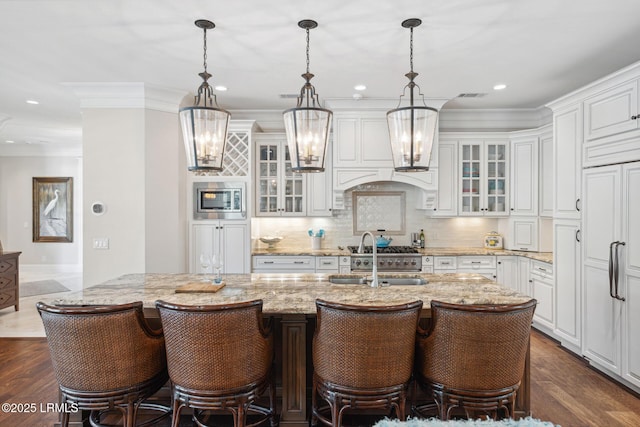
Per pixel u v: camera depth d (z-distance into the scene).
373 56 3.27
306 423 2.36
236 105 4.84
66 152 8.25
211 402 1.93
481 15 2.59
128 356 1.95
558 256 3.81
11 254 5.11
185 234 4.62
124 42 3.00
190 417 2.59
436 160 4.80
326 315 1.94
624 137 2.92
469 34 2.87
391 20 2.65
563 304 3.74
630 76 2.85
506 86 4.10
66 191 8.29
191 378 1.91
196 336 1.86
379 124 4.71
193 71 3.62
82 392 1.93
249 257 4.69
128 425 1.97
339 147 4.74
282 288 2.65
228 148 4.78
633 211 2.84
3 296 4.98
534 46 3.08
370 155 4.73
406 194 5.34
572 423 2.51
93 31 2.82
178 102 4.30
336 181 4.76
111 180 4.09
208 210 4.67
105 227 4.09
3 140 7.40
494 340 1.85
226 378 1.91
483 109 5.07
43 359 3.60
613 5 2.47
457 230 5.35
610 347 3.10
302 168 2.36
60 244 8.31
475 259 4.74
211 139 2.37
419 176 4.79
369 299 2.32
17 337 4.22
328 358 1.97
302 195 4.98
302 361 2.36
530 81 3.93
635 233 2.83
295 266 4.75
